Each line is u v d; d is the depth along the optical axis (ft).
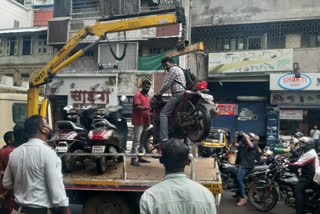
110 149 14.80
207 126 11.84
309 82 45.37
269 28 51.37
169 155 6.06
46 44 58.80
